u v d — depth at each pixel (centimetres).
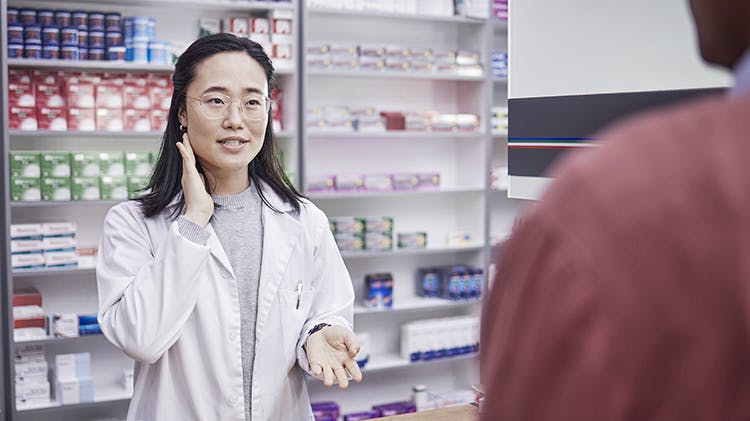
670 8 169
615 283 41
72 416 465
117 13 450
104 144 473
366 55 509
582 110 188
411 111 537
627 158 44
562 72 192
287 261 208
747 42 48
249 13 498
